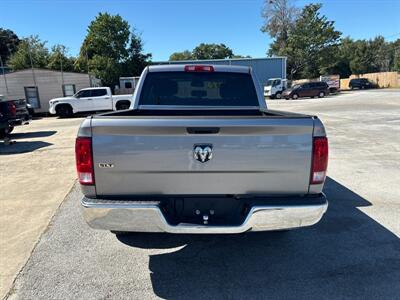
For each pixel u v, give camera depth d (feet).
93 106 71.00
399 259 10.68
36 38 151.64
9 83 80.33
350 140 31.42
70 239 12.32
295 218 8.64
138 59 141.18
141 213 8.47
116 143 8.38
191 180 8.64
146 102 14.14
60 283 9.58
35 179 20.61
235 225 8.62
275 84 112.78
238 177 8.66
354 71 234.38
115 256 11.05
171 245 11.77
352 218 13.85
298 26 157.48
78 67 132.16
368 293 8.98
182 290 9.23
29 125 54.80
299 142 8.55
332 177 19.69
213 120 8.35
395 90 133.59
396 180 19.01
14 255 11.22
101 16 132.16
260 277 9.78
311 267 10.27
